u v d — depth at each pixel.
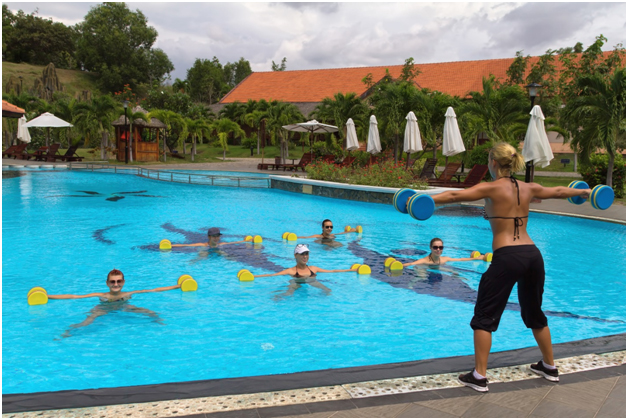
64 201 15.94
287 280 6.93
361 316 5.46
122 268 7.56
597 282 7.04
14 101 41.00
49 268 7.52
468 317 5.45
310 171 20.23
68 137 38.38
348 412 2.96
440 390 3.29
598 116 17.78
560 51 34.56
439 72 53.31
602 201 3.86
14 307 5.67
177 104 54.03
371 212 14.10
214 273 7.31
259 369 4.06
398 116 24.00
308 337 4.81
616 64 30.08
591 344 4.16
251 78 66.44
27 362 4.19
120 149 36.19
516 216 3.49
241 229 11.17
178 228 11.19
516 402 3.12
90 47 103.06
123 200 16.50
